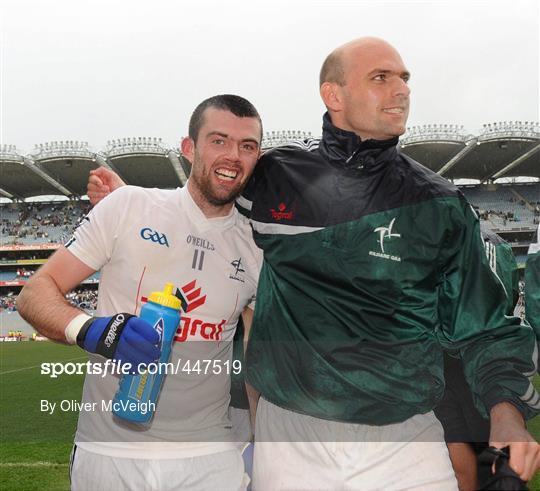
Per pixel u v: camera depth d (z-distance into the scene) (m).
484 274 1.24
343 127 1.32
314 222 1.30
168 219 1.33
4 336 18.00
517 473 1.07
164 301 1.17
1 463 2.99
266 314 1.36
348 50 1.29
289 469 1.28
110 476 1.28
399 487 1.21
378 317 1.26
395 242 1.24
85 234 1.32
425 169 1.31
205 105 1.31
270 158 1.41
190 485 1.29
